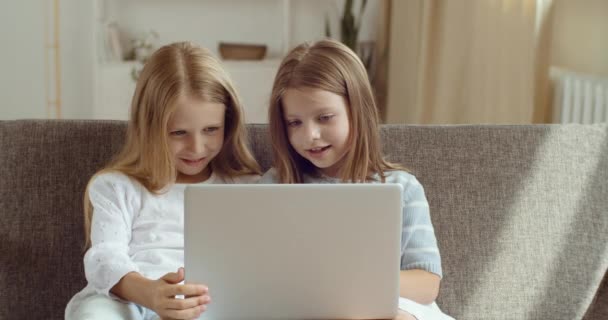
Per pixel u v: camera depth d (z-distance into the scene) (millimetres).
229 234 1395
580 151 1946
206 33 4500
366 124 1770
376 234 1408
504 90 3164
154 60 1776
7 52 4348
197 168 1788
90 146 1874
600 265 1916
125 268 1586
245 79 4258
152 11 4430
